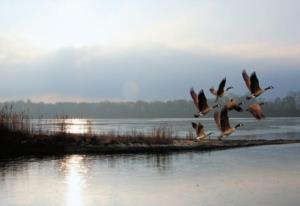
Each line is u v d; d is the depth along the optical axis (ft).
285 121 620.49
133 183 112.78
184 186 108.17
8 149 169.99
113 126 428.97
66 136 183.42
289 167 137.59
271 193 98.99
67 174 126.52
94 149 178.60
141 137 196.34
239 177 120.26
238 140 227.61
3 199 95.66
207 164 146.20
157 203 90.94
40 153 172.04
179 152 183.01
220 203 89.92
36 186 109.50
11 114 178.19
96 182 114.32
